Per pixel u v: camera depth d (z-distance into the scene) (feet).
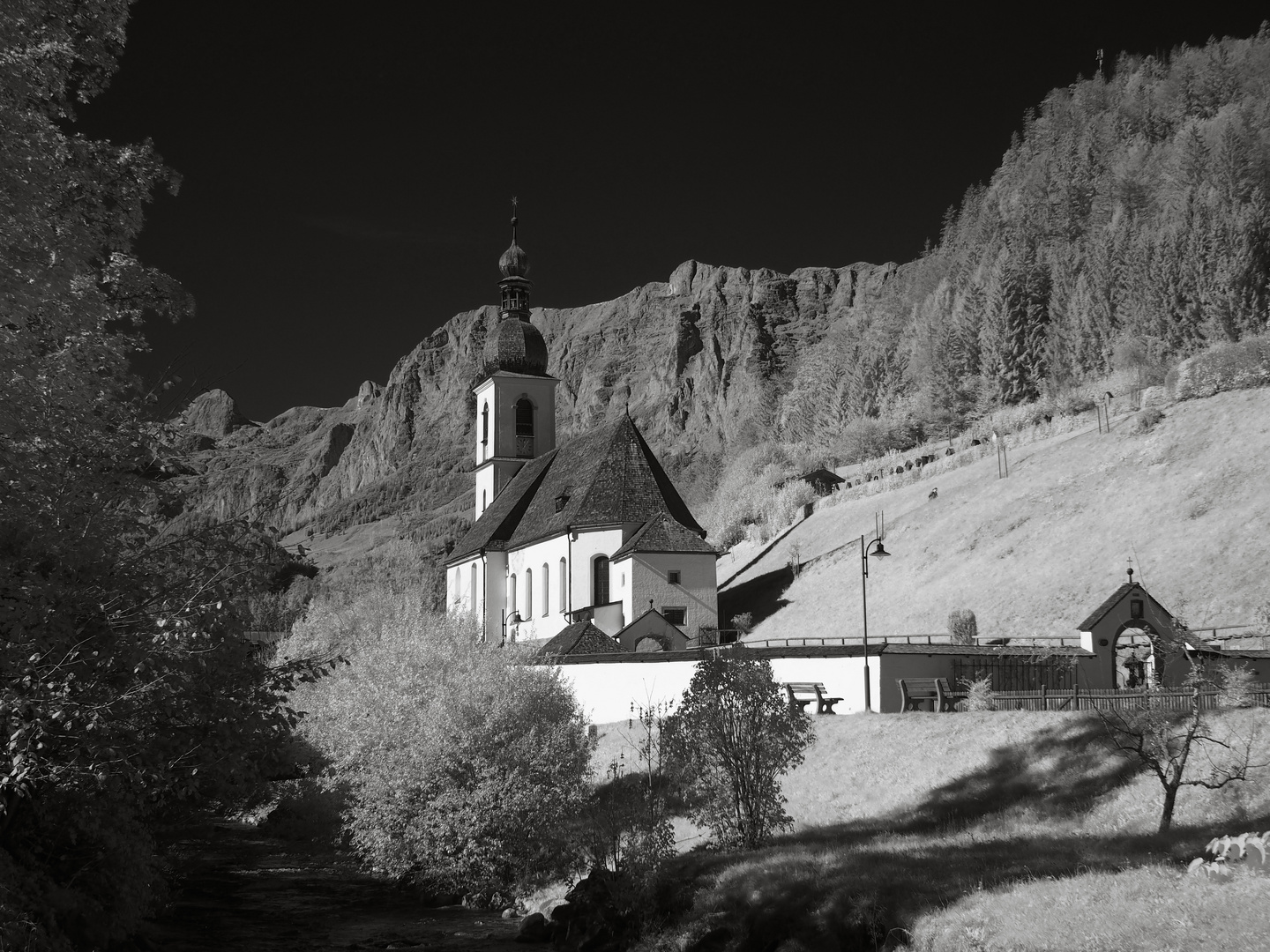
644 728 134.92
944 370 438.81
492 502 302.66
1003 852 68.39
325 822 137.80
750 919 68.13
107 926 64.69
